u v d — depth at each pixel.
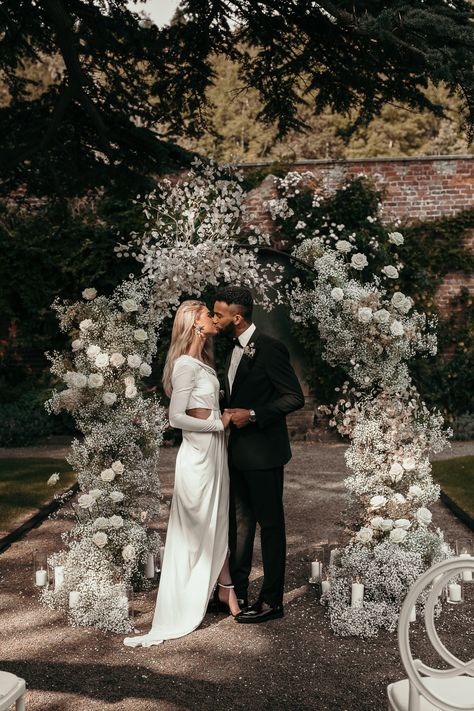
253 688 3.46
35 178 8.53
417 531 4.61
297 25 6.66
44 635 4.12
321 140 23.53
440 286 12.58
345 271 4.81
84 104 7.40
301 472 9.13
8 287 12.20
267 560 4.36
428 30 5.17
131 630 4.20
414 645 3.98
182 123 8.16
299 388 4.38
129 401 4.88
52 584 4.75
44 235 12.06
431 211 12.52
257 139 23.48
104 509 4.79
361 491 4.63
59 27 6.70
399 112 24.59
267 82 7.56
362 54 6.45
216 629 4.20
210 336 4.50
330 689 3.45
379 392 4.84
